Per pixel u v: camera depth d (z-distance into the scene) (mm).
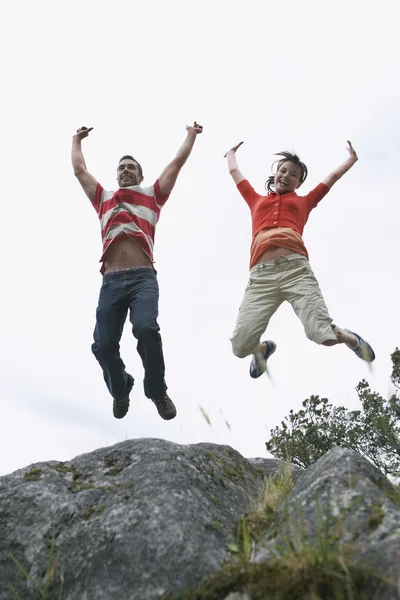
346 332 3980
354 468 2668
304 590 1954
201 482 2859
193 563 2311
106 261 4379
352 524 2264
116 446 3162
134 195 4559
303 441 12289
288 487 2975
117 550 2432
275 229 4336
